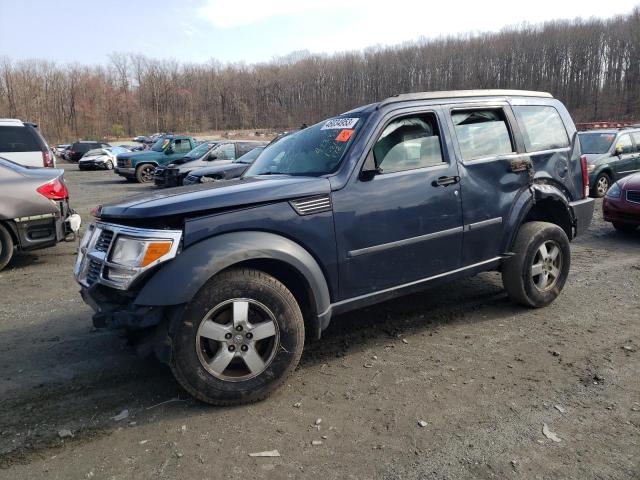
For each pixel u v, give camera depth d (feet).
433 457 8.54
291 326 10.56
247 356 10.21
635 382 10.97
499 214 14.29
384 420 9.69
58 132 256.93
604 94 244.63
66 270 21.85
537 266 15.34
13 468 8.43
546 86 262.26
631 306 15.84
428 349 12.91
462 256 13.67
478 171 13.75
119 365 12.25
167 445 9.02
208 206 9.99
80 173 94.02
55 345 13.53
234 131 310.86
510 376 11.37
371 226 11.78
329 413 9.98
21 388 11.17
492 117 14.65
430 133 13.15
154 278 9.57
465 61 282.97
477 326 14.39
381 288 12.23
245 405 10.36
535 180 15.17
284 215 10.62
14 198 21.06
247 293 10.11
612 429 9.23
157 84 312.09
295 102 323.98
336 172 11.57
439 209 12.94
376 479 8.04
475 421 9.59
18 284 19.70
